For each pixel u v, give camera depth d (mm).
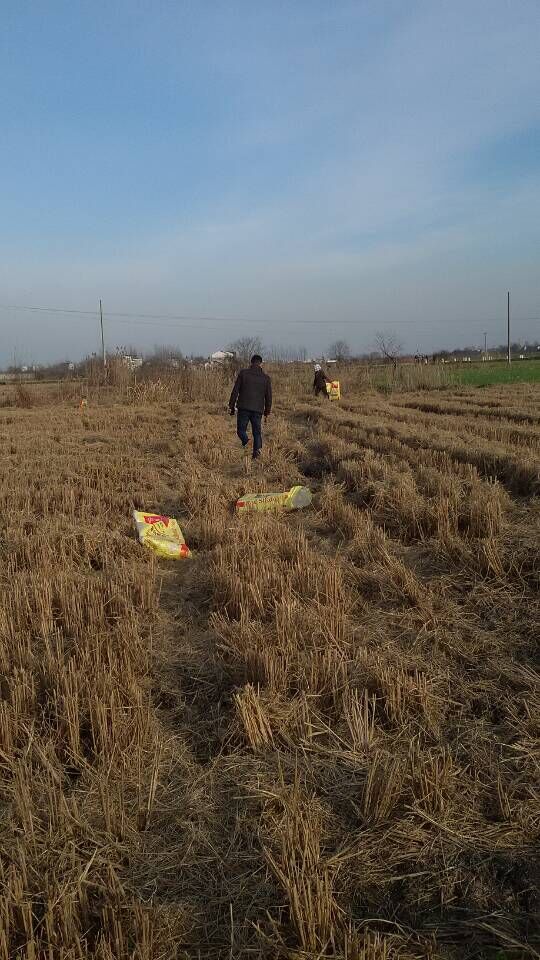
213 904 2299
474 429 13531
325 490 8203
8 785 2926
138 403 27094
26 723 3342
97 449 13469
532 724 3217
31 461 11391
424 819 2668
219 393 28594
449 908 2301
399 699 3387
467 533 6000
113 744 3113
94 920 2273
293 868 2291
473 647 4062
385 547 5906
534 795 2771
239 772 3008
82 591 4898
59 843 2541
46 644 4055
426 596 4762
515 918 2250
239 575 5062
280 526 6703
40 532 6574
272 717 3322
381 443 11539
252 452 11945
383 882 2385
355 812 2709
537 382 32812
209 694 3750
